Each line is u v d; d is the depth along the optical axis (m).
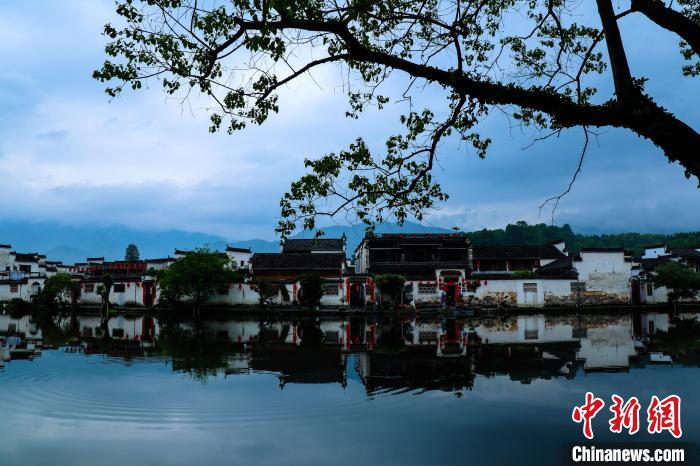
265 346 20.97
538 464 7.46
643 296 46.84
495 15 9.16
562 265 47.66
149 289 49.97
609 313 40.75
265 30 6.38
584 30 9.27
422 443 8.32
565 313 40.94
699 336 23.31
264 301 44.25
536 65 9.07
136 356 17.88
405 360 16.70
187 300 46.81
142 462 7.54
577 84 8.44
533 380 13.11
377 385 12.62
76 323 34.78
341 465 7.41
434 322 34.16
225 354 18.48
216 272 43.16
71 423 9.45
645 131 6.19
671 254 53.88
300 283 43.78
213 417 9.83
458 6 7.21
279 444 8.30
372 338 24.16
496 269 52.09
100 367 15.42
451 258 48.59
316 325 32.53
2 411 10.23
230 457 7.75
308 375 14.05
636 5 6.59
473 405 10.61
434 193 8.23
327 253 54.16
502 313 41.38
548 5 8.58
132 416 9.88
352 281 44.12
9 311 49.12
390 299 43.75
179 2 6.84
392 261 48.34
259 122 7.73
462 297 43.81
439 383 12.82
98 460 7.61
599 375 13.67
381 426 9.23
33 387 12.43
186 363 16.34
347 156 7.98
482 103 7.25
